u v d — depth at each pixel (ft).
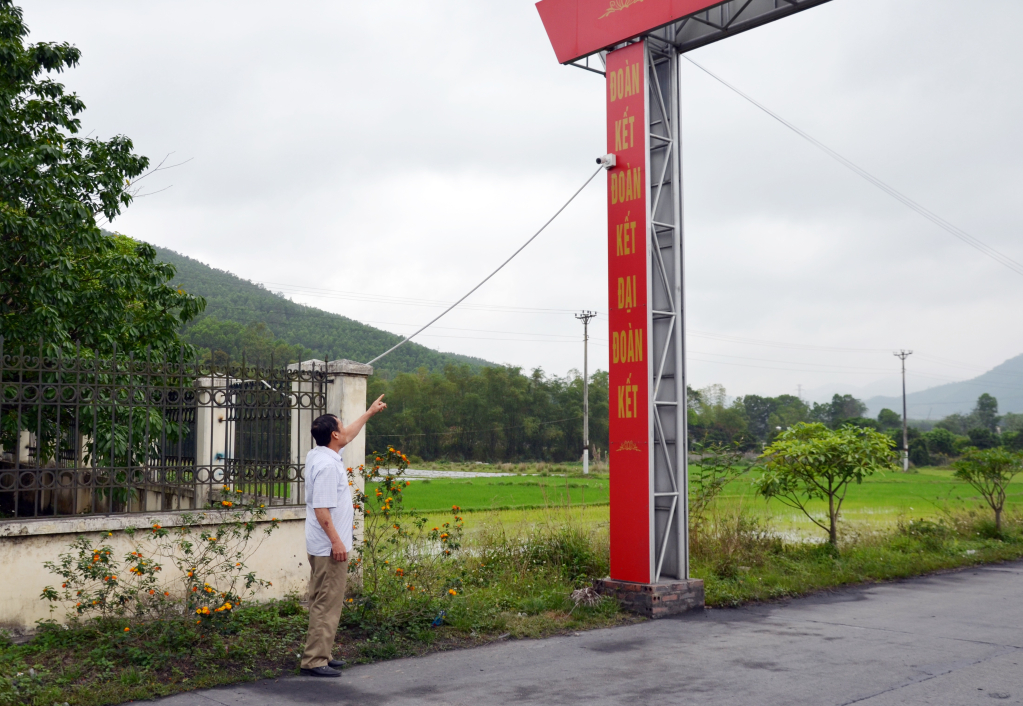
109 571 21.79
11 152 33.22
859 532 48.42
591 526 38.45
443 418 287.69
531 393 294.87
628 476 29.22
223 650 20.01
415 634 22.99
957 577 38.60
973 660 21.76
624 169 30.17
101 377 24.45
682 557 29.14
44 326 31.40
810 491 44.04
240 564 23.04
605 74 31.12
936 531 49.85
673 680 19.62
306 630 22.45
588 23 31.24
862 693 18.47
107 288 34.73
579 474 186.19
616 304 30.17
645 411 28.86
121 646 19.63
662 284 30.19
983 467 53.06
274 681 19.02
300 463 27.99
